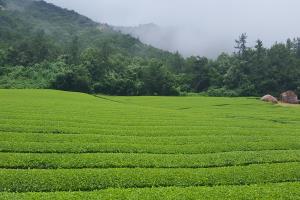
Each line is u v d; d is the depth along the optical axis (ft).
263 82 433.89
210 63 504.43
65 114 147.95
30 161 80.02
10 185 65.87
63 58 423.23
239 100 299.17
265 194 65.51
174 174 75.31
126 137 109.40
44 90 276.82
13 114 137.80
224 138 115.55
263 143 109.60
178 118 159.84
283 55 483.10
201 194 64.08
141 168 79.05
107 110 172.24
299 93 430.20
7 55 416.87
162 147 98.94
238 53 518.78
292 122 174.91
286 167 83.71
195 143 107.24
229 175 76.69
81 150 92.27
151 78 400.47
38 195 60.90
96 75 394.52
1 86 345.92
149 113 171.53
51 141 99.55
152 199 60.90
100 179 70.79
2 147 90.17
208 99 300.20
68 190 66.74
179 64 556.51
